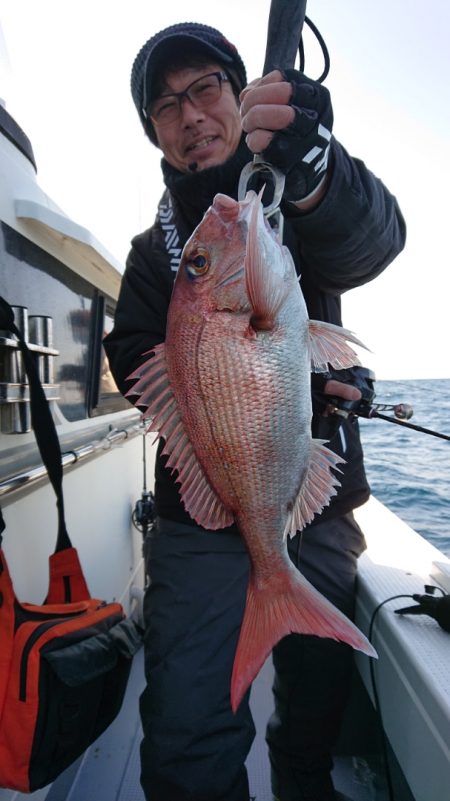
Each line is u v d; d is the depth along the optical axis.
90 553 2.32
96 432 2.71
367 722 1.95
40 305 1.97
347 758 1.94
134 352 1.78
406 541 2.08
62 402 2.21
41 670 1.18
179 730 1.42
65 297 2.25
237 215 1.12
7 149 1.75
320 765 1.71
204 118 1.67
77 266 2.37
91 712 1.29
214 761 1.41
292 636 1.71
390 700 1.45
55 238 2.08
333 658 1.70
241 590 1.62
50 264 2.08
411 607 1.48
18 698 1.16
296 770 1.70
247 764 1.99
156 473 1.83
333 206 1.27
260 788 1.88
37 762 1.18
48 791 1.78
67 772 1.95
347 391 1.47
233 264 1.12
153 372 1.19
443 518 3.36
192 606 1.58
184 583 1.61
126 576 3.06
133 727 2.20
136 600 3.09
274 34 1.09
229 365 1.14
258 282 1.02
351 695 1.95
